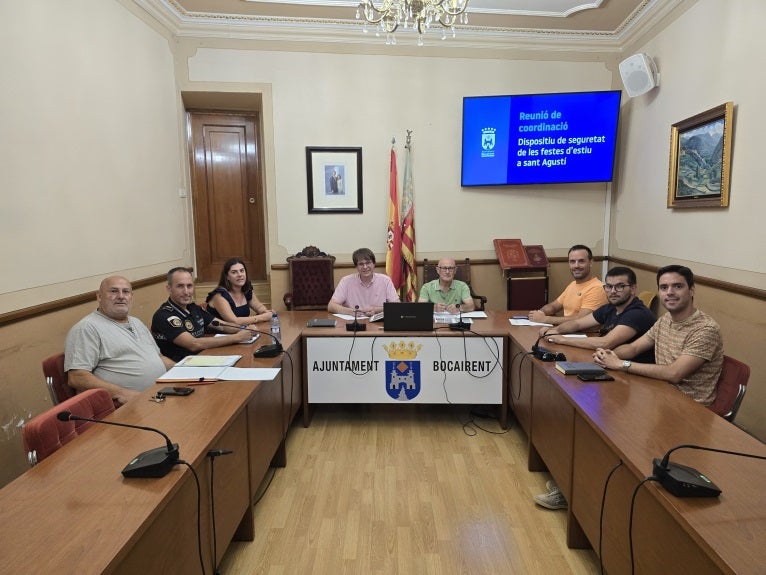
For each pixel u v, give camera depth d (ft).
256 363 7.40
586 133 14.66
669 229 12.31
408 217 15.05
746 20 9.36
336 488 7.69
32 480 3.89
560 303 11.59
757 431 9.14
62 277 9.07
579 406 5.56
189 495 4.29
